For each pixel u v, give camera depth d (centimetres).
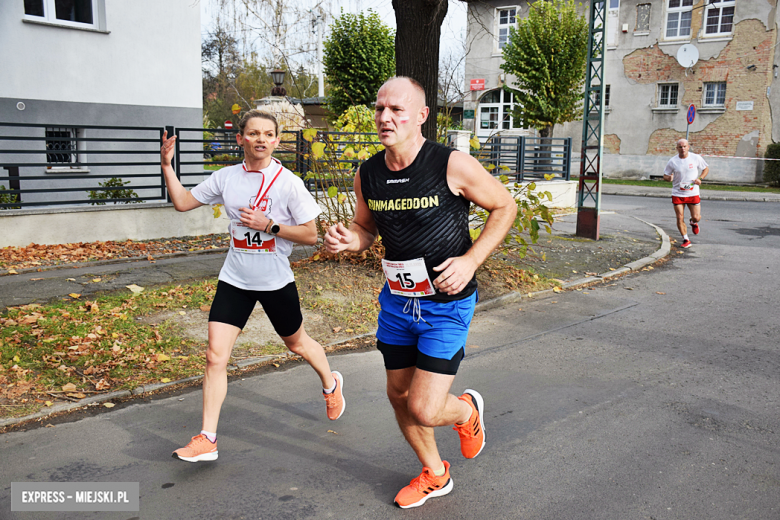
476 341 583
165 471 331
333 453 356
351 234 275
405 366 294
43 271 752
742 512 295
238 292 346
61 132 1257
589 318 666
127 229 958
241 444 366
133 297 636
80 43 1248
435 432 388
